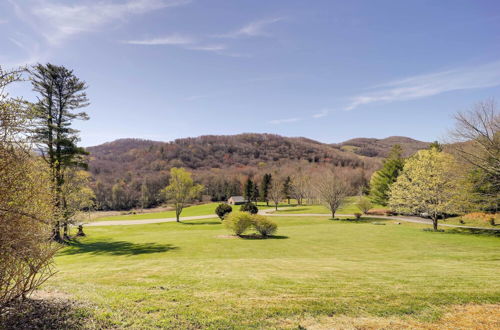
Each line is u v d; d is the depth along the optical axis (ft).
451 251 58.29
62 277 30.58
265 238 80.28
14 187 14.94
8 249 14.55
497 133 65.26
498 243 67.67
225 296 22.26
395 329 15.99
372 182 210.18
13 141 14.99
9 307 16.99
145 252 60.34
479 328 16.15
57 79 76.54
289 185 277.64
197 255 55.42
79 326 15.57
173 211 244.22
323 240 75.72
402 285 26.27
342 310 18.99
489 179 68.95
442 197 90.89
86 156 84.28
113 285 26.22
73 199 76.79
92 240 86.69
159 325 16.10
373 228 102.58
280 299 21.45
